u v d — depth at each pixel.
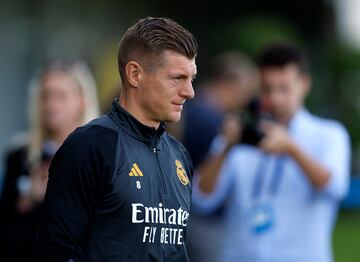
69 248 6.49
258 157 10.84
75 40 31.12
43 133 10.55
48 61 10.92
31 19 30.00
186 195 7.07
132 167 6.65
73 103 10.59
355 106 35.56
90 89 10.87
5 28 29.34
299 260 10.62
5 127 29.19
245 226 10.83
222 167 11.01
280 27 33.03
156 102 6.71
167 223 6.79
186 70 6.70
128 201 6.57
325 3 37.06
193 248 13.07
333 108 35.50
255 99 10.87
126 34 6.84
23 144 10.56
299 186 10.66
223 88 16.08
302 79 10.94
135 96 6.79
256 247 10.74
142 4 33.31
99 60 28.62
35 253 6.76
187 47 6.70
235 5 35.41
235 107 16.06
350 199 31.03
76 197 6.54
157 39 6.67
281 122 10.95
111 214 6.55
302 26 36.97
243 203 10.87
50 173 6.72
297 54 10.79
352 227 28.94
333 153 10.81
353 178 31.55
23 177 10.35
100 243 6.54
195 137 13.59
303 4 36.81
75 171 6.54
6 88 29.25
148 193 6.69
